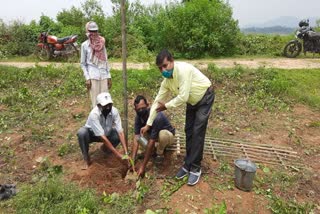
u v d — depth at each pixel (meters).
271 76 9.43
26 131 6.16
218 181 4.61
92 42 5.70
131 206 4.07
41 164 4.96
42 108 7.31
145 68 11.25
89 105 7.60
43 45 14.03
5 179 4.63
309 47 13.66
